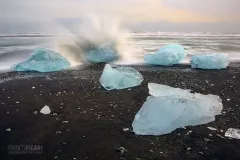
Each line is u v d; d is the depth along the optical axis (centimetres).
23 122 417
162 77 739
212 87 638
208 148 340
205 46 1582
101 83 658
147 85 644
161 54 945
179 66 920
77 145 345
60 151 329
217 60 877
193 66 890
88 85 643
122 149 333
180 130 396
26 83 662
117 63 967
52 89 607
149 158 314
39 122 418
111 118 437
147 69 858
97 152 327
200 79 721
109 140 360
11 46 1427
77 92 584
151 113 419
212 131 391
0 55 1101
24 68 813
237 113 461
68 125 407
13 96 552
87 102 518
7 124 409
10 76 740
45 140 358
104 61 995
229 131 390
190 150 335
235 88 628
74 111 467
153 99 461
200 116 422
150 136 375
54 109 476
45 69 806
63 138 364
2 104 500
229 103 516
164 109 417
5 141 355
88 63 962
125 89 609
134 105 502
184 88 628
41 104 503
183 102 432
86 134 377
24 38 2081
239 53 1256
